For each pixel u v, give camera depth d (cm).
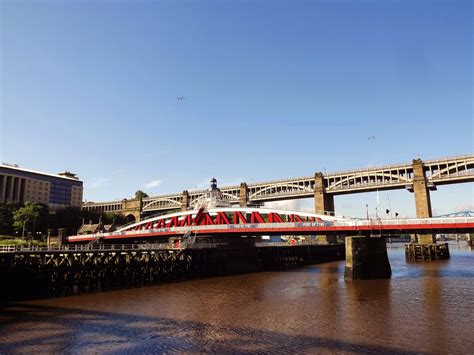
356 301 4206
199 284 5953
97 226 14288
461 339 2702
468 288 4969
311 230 6931
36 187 19438
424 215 10438
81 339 2802
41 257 4984
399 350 2483
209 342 2702
